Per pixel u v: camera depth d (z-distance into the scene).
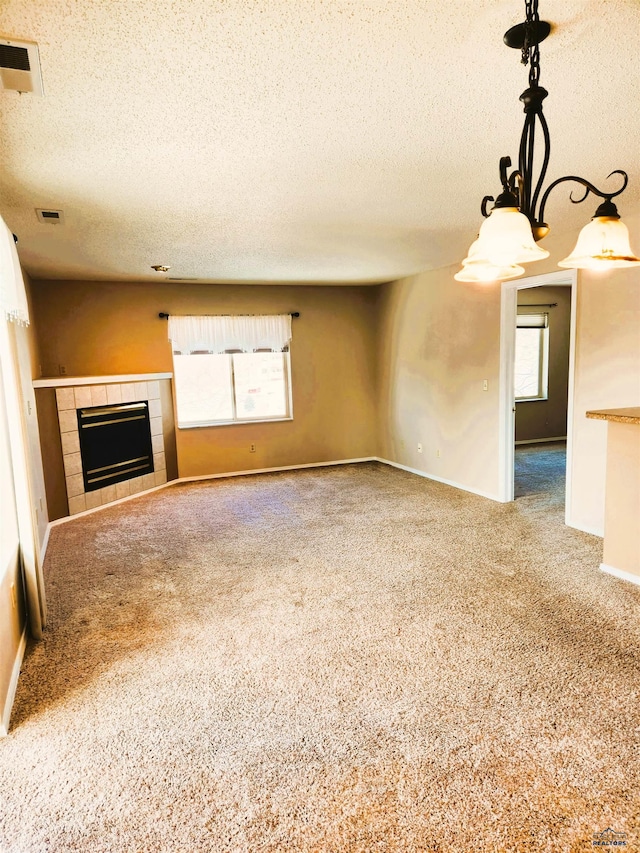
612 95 1.75
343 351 6.61
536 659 2.27
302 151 2.16
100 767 1.73
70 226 3.20
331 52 1.44
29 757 1.79
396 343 6.22
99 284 5.45
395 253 4.39
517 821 1.48
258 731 1.88
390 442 6.58
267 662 2.31
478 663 2.25
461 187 2.66
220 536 4.04
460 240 3.89
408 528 4.06
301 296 6.34
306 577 3.21
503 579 3.08
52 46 1.37
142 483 5.43
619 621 2.57
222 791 1.62
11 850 1.43
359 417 6.81
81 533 4.19
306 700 2.05
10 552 2.37
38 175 2.34
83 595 3.05
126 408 5.21
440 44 1.42
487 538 3.78
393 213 3.12
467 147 2.16
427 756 1.73
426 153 2.21
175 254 4.17
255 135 1.99
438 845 1.41
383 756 1.74
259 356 6.33
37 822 1.52
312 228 3.46
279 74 1.55
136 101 1.69
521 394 7.50
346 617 2.69
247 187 2.59
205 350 5.93
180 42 1.37
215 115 1.81
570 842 1.41
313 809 1.54
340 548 3.69
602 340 3.58
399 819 1.50
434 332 5.48
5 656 2.07
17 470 2.47
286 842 1.44
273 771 1.69
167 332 5.79
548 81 1.65
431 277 5.45
